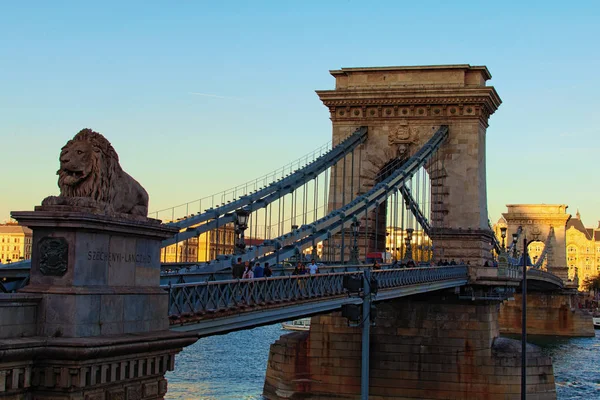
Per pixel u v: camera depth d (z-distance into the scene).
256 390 78.00
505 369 71.31
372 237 81.44
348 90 82.38
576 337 163.75
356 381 72.50
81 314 24.12
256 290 34.78
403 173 70.38
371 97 81.75
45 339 23.28
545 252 182.75
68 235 24.41
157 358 26.67
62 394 23.39
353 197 81.62
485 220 83.88
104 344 23.73
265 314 35.78
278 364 74.00
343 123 83.12
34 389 23.47
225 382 82.38
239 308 33.41
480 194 81.00
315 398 72.75
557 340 153.00
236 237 50.84
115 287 25.80
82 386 23.48
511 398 71.00
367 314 33.97
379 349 73.50
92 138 25.27
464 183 80.38
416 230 79.19
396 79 83.19
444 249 80.12
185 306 29.86
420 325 73.25
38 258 24.56
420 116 81.38
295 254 50.91
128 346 24.75
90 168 25.03
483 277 73.69
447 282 67.69
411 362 72.88
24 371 23.00
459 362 72.25
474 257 79.50
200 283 30.50
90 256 24.80
